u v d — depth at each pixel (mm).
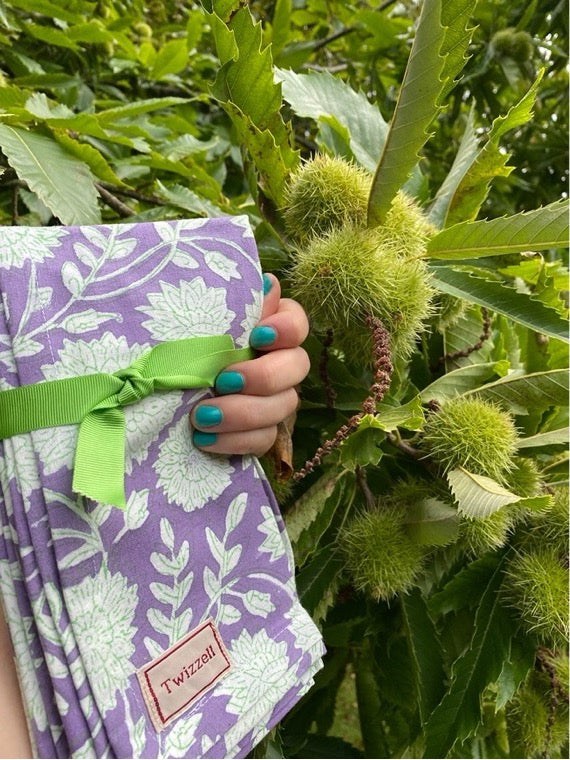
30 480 371
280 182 609
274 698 453
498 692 634
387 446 668
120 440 398
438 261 655
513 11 1329
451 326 721
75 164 648
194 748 405
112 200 761
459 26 522
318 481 622
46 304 395
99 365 407
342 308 534
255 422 470
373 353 568
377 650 746
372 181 527
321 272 528
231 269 479
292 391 519
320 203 564
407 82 467
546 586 617
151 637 411
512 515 619
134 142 770
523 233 536
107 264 427
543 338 771
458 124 1529
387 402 612
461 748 745
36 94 689
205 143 991
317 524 612
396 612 708
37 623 362
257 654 459
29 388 378
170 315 444
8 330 383
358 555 618
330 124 711
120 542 404
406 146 483
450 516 588
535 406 643
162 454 440
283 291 621
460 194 649
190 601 435
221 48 556
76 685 364
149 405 432
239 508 479
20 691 374
